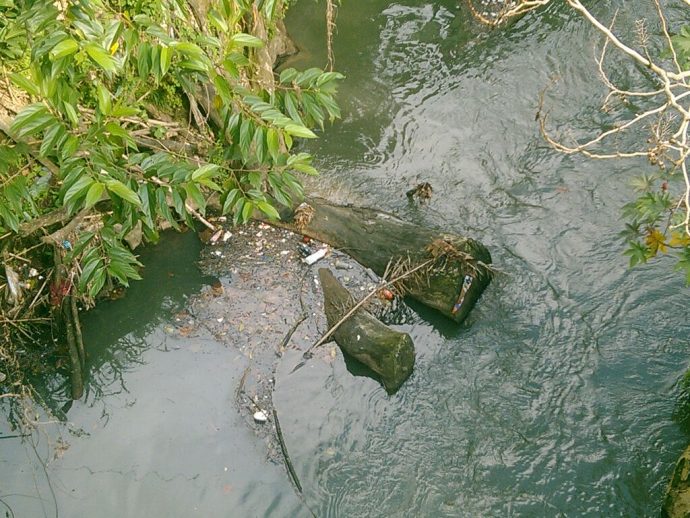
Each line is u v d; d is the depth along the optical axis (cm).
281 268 723
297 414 654
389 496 618
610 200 746
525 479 618
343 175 782
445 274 682
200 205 489
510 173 775
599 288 699
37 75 441
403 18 905
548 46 864
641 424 633
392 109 830
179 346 689
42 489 627
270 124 481
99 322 702
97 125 464
